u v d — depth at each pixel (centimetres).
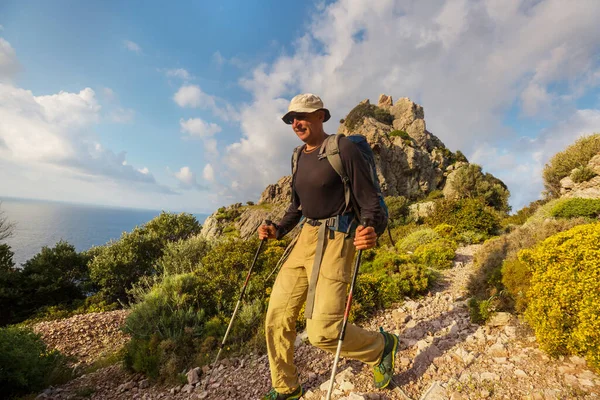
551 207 1068
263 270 586
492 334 295
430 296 478
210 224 3400
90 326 732
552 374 220
